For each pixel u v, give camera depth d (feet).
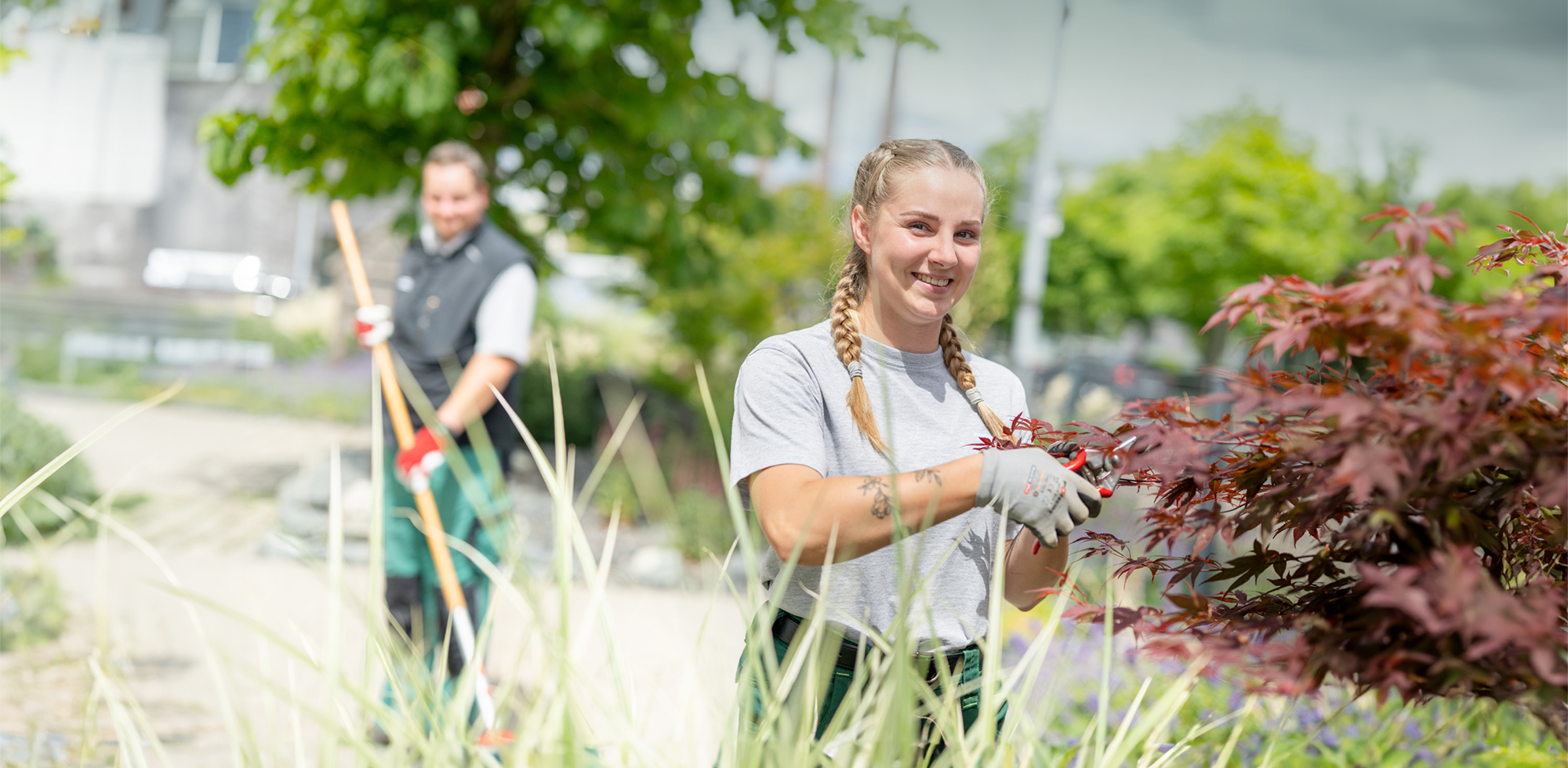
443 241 11.00
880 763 4.44
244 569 15.06
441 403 10.66
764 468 5.36
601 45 22.54
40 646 11.14
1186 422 4.31
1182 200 56.24
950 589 5.64
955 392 6.01
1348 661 3.76
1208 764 6.82
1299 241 52.29
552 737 4.55
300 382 42.27
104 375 39.63
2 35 21.79
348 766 6.22
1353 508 4.05
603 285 39.99
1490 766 7.79
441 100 20.54
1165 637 4.19
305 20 21.16
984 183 5.80
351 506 17.83
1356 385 4.09
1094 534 5.07
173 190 52.80
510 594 5.24
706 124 23.32
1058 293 78.13
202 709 9.27
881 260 5.67
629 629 9.37
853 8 22.45
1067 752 5.64
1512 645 3.50
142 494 20.43
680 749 4.95
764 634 4.67
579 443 33.53
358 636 11.11
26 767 7.55
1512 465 3.65
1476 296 3.77
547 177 26.13
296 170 23.07
